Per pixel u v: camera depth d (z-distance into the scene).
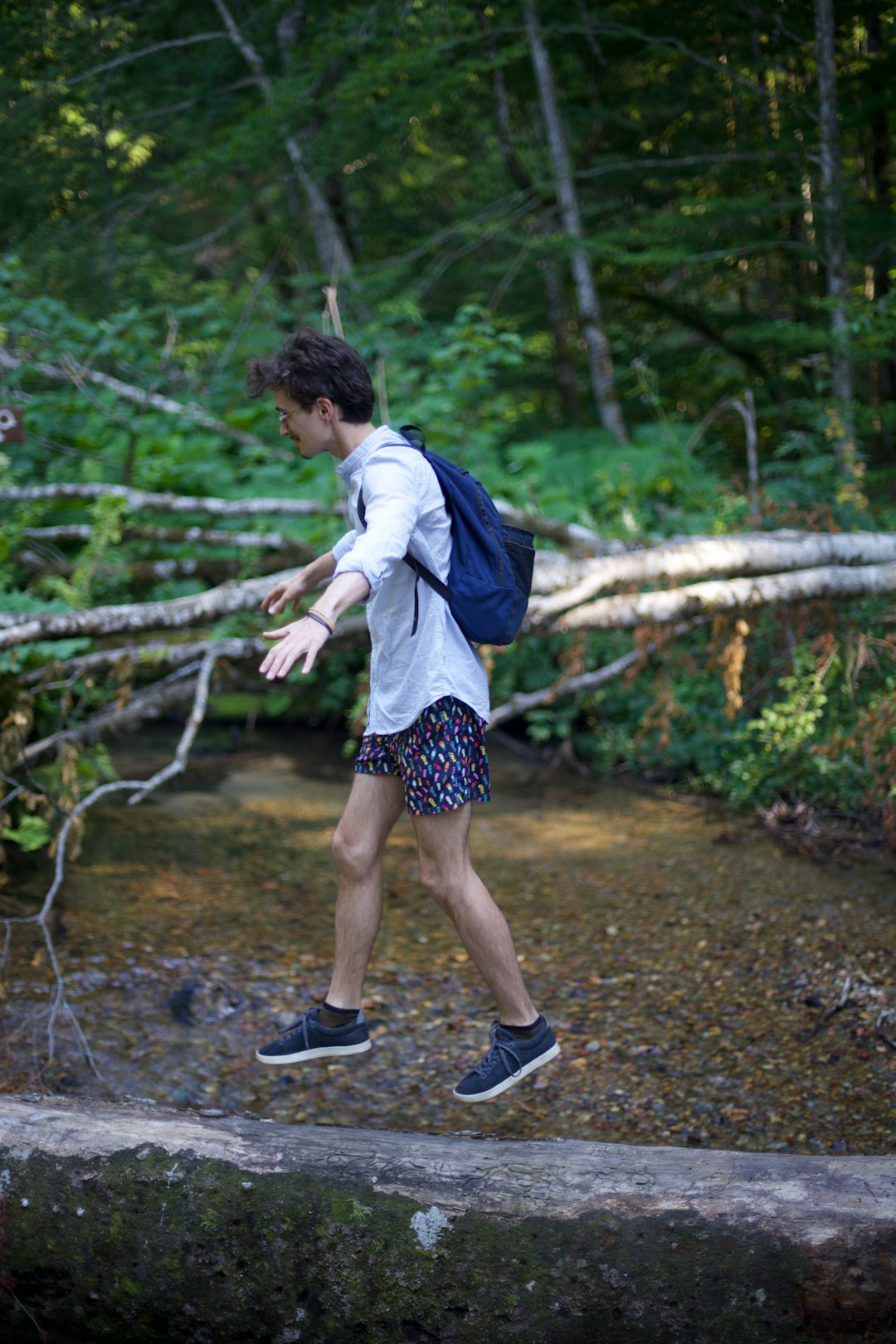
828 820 5.53
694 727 6.34
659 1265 2.06
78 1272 2.25
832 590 5.15
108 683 6.02
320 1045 2.55
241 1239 2.19
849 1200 2.07
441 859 2.43
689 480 7.71
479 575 2.39
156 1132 2.33
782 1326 2.04
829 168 8.41
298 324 9.66
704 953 4.18
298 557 6.71
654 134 11.02
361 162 10.42
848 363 7.85
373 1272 2.14
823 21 8.27
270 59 10.23
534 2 9.58
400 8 9.14
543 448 7.96
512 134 11.04
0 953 4.12
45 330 7.61
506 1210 2.13
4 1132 2.33
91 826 5.63
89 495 6.30
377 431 2.39
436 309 11.90
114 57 9.71
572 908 4.64
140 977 3.97
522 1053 2.48
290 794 6.23
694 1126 3.16
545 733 6.34
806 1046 3.52
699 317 11.43
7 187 9.37
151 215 10.37
